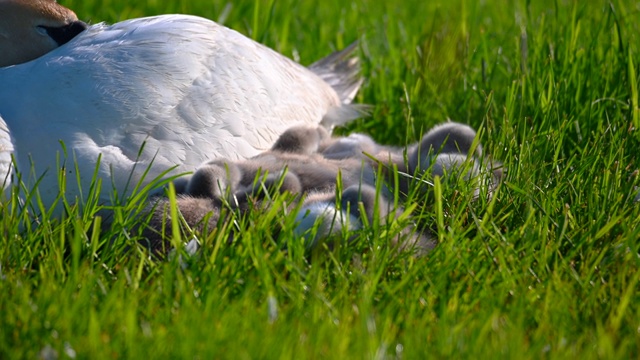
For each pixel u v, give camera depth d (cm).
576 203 1005
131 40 1090
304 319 752
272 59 1257
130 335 699
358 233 905
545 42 1411
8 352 702
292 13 1806
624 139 1138
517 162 1067
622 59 1309
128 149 1001
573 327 782
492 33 1655
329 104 1380
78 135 980
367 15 1875
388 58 1623
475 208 1008
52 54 1075
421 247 932
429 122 1380
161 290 802
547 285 840
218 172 990
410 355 705
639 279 862
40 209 920
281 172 1015
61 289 787
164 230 931
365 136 1191
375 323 761
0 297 773
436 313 807
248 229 903
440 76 1454
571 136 1234
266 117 1181
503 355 705
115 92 1016
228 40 1180
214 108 1089
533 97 1302
